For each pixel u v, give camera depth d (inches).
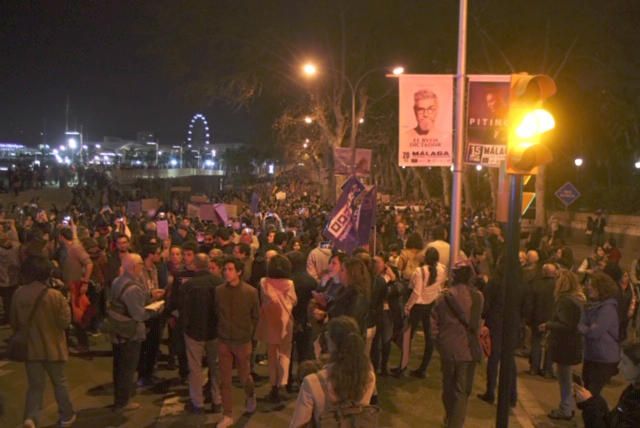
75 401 310.5
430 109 399.9
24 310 256.7
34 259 260.5
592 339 272.5
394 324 352.8
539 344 379.6
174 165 5457.7
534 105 222.5
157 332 335.9
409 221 1054.4
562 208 1911.9
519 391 350.9
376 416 158.6
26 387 327.3
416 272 344.2
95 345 420.8
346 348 158.7
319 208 1310.3
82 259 403.5
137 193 1791.3
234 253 363.9
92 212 1093.8
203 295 289.6
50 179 2117.4
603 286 272.4
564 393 301.4
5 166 2704.2
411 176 2997.0
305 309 323.3
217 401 297.4
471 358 259.6
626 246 1327.5
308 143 1720.0
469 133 381.4
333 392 157.0
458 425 257.8
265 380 352.5
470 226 1020.5
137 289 292.7
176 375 359.6
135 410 298.0
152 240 358.3
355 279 265.4
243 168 4421.8
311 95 1363.2
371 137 1763.0
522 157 222.5
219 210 712.4
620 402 161.5
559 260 434.0
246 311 279.6
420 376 352.8
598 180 2124.8
